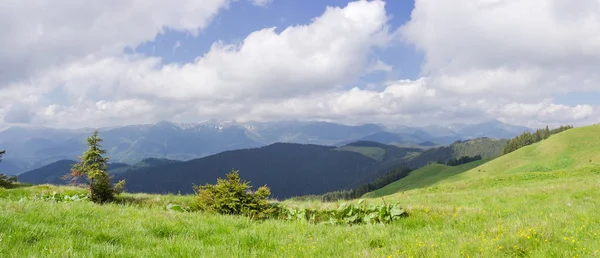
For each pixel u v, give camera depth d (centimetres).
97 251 641
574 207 1213
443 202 1958
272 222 1196
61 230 752
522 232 742
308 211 1494
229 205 1496
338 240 870
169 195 2314
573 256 587
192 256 681
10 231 683
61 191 2520
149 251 691
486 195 2091
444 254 654
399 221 1193
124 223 909
